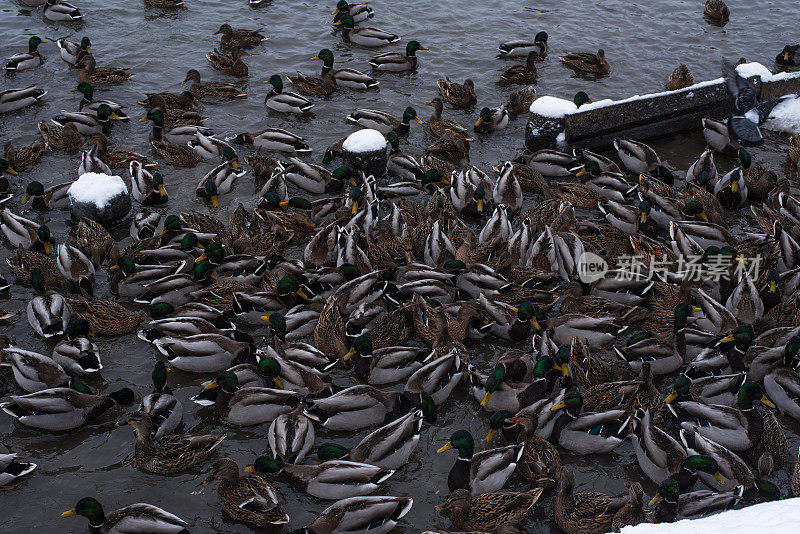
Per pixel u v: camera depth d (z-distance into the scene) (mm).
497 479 10492
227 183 17172
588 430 11039
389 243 15148
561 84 22078
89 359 12234
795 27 25422
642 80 22281
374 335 12922
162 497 10414
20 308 13773
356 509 9648
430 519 10234
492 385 11578
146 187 16672
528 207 17188
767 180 17188
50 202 16266
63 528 9875
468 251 14898
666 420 11820
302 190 17609
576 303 13789
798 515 7898
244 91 21422
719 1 25609
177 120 19391
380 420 11594
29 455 10953
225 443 11312
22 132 19000
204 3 26297
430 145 19453
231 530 10008
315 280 13906
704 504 9984
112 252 14250
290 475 10469
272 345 12719
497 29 25172
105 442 11234
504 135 19953
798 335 12734
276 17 25578
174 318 12672
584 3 27141
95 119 18984
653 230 16125
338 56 23297
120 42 23469
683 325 12602
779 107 20109
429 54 23641
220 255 14383
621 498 9961
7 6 25234
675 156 19344
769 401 11633
